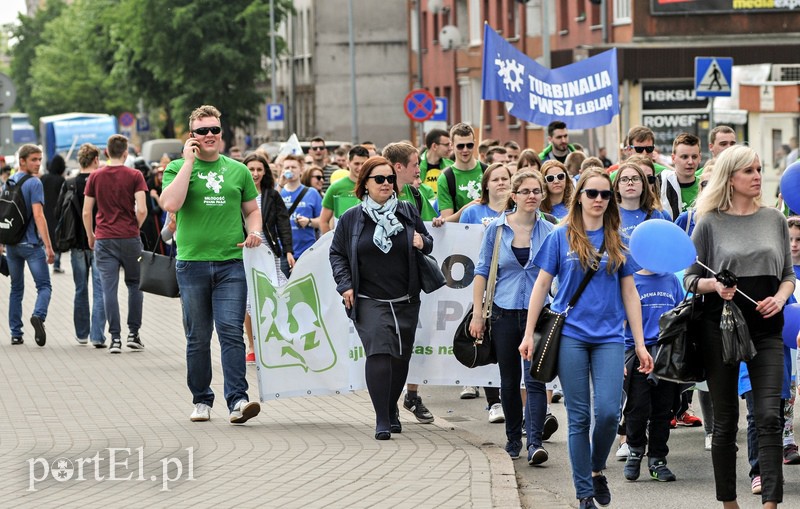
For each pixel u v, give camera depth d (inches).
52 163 1958.7
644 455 885.8
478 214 1096.2
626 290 765.9
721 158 737.0
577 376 757.9
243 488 784.3
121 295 2165.4
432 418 1064.2
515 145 1740.9
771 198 3009.4
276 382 1053.2
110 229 1437.0
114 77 6151.6
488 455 885.8
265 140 7367.1
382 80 6673.2
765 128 3016.7
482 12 5246.1
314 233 1434.5
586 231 761.6
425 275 965.2
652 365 762.2
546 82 1761.8
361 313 959.6
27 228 1510.8
